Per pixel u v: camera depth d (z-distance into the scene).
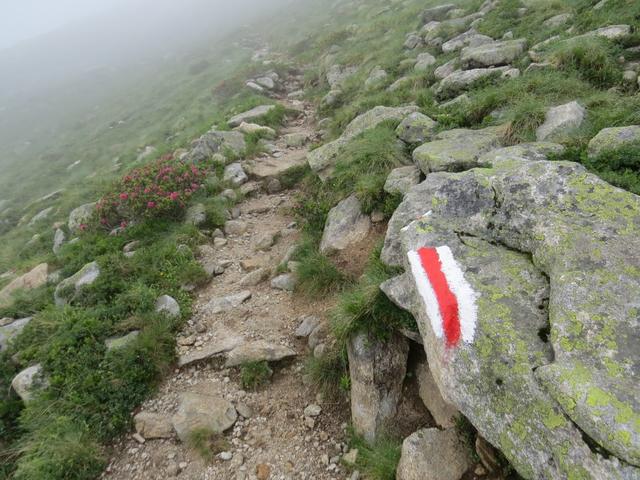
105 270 8.20
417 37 17.27
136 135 29.81
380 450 4.38
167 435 5.18
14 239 17.23
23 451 5.31
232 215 10.30
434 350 3.72
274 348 5.95
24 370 6.43
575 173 4.21
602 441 2.52
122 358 5.99
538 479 2.83
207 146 13.43
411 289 4.50
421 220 4.66
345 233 7.54
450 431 4.07
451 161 6.53
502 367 3.17
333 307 6.11
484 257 4.00
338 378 5.40
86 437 5.18
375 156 8.54
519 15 13.73
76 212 12.93
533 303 3.45
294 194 10.74
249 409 5.37
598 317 3.01
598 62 8.21
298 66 26.69
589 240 3.55
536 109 7.10
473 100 9.04
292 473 4.60
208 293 7.66
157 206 9.81
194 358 6.07
